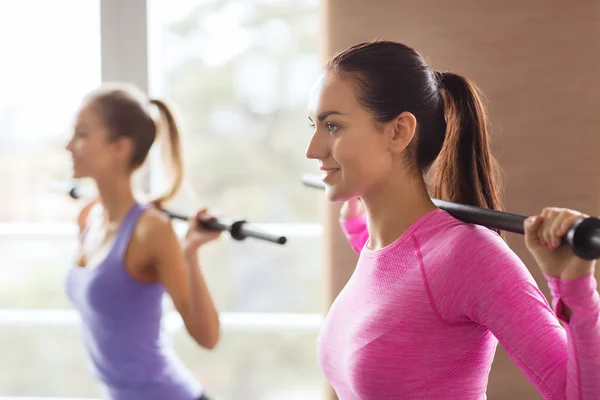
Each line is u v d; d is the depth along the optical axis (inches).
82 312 77.6
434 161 52.0
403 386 45.5
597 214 97.7
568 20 96.3
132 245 73.2
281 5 203.0
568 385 37.8
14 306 179.0
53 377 172.1
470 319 43.9
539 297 41.5
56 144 140.9
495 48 97.3
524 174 98.3
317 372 199.3
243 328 111.5
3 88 129.0
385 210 48.7
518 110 97.7
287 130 206.7
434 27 97.7
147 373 74.8
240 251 194.7
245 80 206.4
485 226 44.6
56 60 126.5
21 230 120.0
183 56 206.4
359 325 47.3
